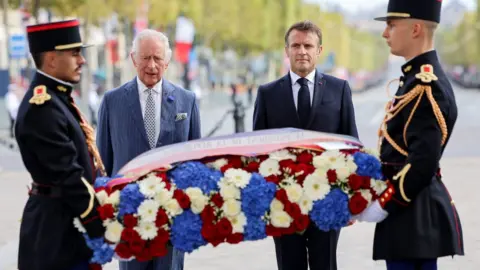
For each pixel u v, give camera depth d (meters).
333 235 7.68
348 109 8.02
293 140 6.48
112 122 8.05
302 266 7.81
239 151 6.39
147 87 7.96
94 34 64.75
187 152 6.37
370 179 6.30
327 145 6.53
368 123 40.34
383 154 6.43
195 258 11.04
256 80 114.31
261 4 93.31
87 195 5.93
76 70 6.22
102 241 6.02
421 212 6.30
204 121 41.81
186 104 8.09
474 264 10.45
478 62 143.75
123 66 59.72
